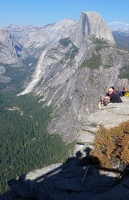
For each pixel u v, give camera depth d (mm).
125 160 17094
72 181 17734
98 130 20547
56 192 17344
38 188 17906
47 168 19578
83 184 17312
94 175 17750
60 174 18656
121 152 17453
